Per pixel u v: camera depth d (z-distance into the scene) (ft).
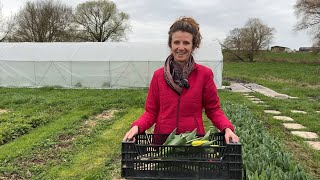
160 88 9.71
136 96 48.75
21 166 20.77
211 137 9.75
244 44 160.86
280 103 44.01
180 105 9.53
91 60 61.00
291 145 25.13
